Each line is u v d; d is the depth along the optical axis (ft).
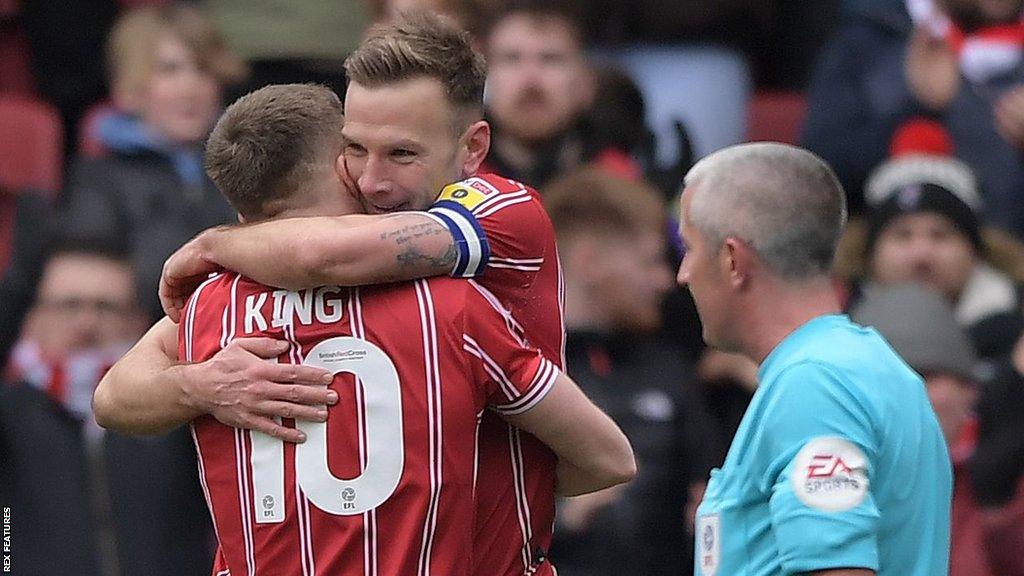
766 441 38.65
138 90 75.15
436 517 34.81
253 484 35.37
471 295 35.24
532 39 71.82
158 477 62.95
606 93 74.43
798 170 40.24
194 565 63.41
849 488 37.47
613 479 36.81
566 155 72.38
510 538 36.42
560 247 63.82
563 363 37.22
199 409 35.70
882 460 38.47
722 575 39.27
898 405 38.88
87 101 86.58
